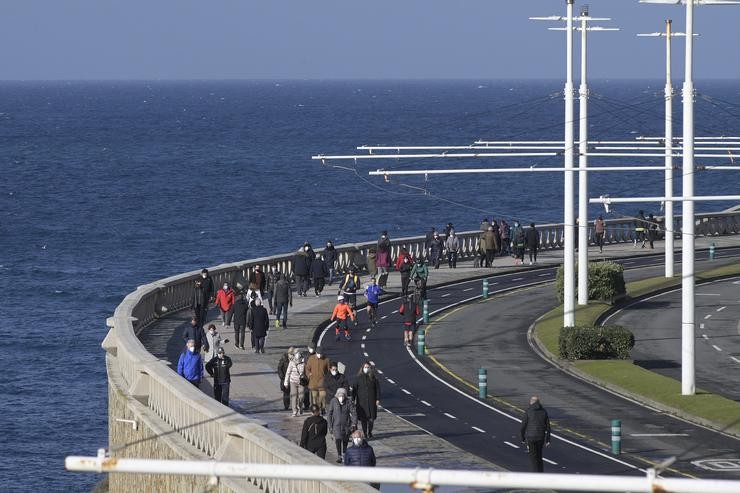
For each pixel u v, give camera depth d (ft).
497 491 231.30
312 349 300.40
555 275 578.66
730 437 295.28
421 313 479.41
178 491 247.29
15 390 515.91
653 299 524.52
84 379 538.06
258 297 382.63
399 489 230.07
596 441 290.76
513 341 426.92
